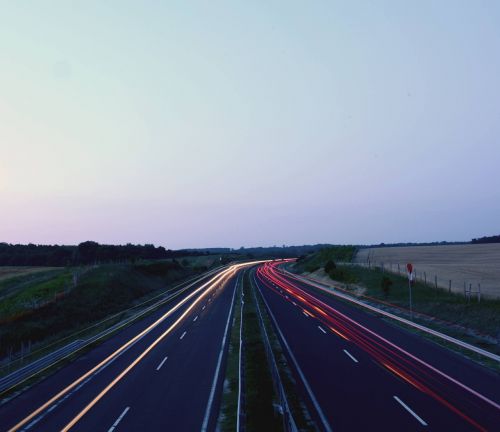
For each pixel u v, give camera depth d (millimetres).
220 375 23266
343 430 14797
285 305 51469
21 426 17328
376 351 26469
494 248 173875
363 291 56500
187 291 76500
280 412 16625
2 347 37719
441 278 60844
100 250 129750
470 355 24141
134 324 44938
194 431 15703
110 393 21172
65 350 31969
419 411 16109
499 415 15297
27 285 67938
